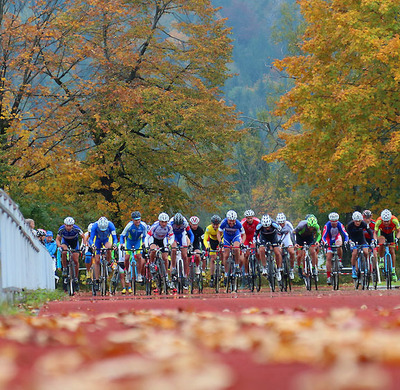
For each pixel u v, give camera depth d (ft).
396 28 357.20
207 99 434.30
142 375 37.37
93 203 426.10
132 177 449.48
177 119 424.87
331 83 376.27
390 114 365.40
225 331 63.77
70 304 126.00
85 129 398.01
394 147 338.34
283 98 386.93
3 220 112.68
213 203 466.29
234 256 210.59
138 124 434.71
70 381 34.37
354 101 359.87
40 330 64.80
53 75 391.04
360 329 60.95
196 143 446.19
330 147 377.09
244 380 37.11
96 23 411.13
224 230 213.46
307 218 219.41
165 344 52.47
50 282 249.14
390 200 377.50
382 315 83.66
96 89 393.70
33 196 377.50
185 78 449.48
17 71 374.02
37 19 384.06
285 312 92.22
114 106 407.85
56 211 392.88
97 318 87.56
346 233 216.33
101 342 56.08
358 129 358.23
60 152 371.76
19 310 107.14
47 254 232.32
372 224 232.53
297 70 393.29
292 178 545.85
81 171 374.02
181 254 206.49
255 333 59.67
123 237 214.28
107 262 214.28
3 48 368.07
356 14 364.38
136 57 412.16
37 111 377.71
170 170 433.89
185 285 207.21
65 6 393.29
